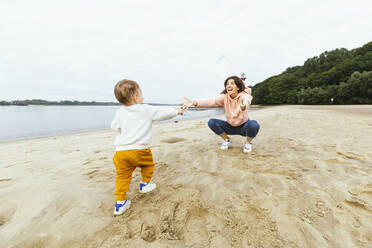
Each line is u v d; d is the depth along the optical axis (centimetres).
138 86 175
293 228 125
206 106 306
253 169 231
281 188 180
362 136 381
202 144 389
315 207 146
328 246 110
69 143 491
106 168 262
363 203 145
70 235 124
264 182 194
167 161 283
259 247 112
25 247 113
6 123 1270
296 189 176
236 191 179
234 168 238
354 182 180
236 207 153
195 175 222
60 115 2242
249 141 309
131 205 161
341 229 122
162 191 183
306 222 131
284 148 319
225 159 276
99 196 175
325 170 215
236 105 285
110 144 457
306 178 197
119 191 150
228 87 282
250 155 288
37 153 370
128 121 163
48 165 281
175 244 115
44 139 612
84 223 135
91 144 464
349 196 157
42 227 130
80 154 351
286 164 241
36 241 117
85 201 163
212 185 193
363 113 969
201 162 270
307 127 534
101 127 1045
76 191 178
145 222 138
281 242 114
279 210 145
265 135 444
